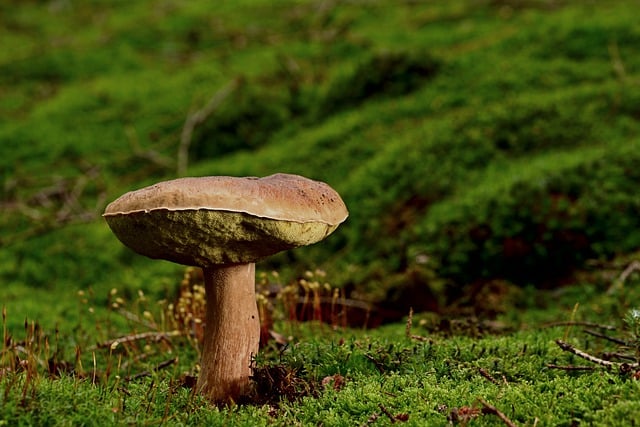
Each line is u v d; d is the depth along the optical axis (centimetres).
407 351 79
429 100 133
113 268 107
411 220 105
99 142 150
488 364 77
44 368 82
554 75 131
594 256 98
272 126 143
